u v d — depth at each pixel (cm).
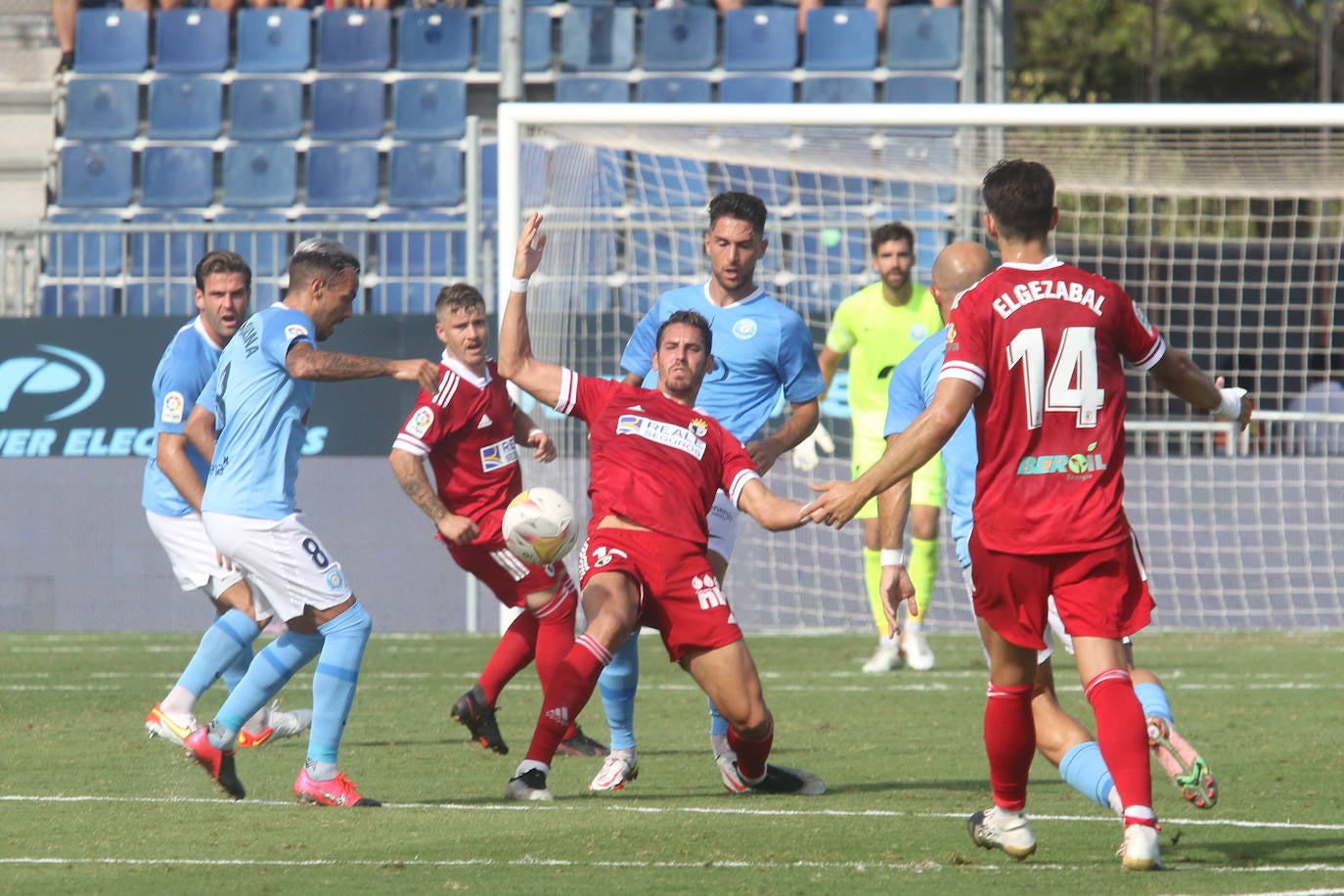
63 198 6062
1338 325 5356
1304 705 2845
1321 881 1333
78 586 4544
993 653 1439
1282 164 4197
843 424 4644
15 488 4531
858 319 3394
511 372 1933
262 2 6575
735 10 6306
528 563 2083
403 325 4444
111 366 4534
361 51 6338
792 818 1692
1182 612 4662
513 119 3719
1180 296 5419
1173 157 4259
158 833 1586
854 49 6288
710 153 4259
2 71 6588
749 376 2159
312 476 4478
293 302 1873
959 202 4588
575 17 6316
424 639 4316
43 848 1502
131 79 6247
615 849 1497
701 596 1788
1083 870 1394
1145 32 9438
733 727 1808
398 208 5991
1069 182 4325
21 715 2753
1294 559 4644
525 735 2522
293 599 1795
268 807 1769
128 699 3003
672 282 4888
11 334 4541
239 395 1823
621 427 1845
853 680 3325
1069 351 1380
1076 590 1384
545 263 4056
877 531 3519
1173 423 4675
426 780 2034
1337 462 4650
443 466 2272
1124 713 1373
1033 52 9681
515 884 1320
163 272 5316
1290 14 8962
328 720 1791
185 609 4550
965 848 1506
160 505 2283
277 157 6078
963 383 1381
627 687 1942
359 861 1432
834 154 4319
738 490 1806
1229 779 2006
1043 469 1382
